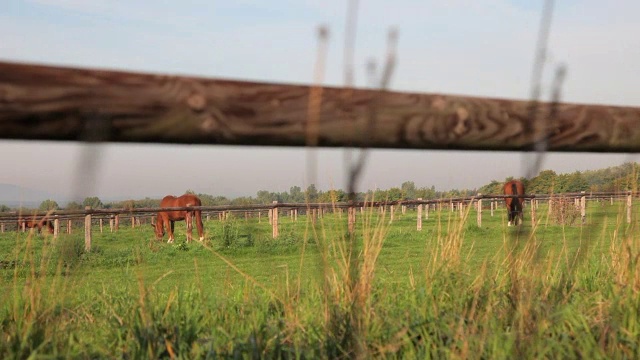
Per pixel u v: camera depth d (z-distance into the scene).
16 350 3.21
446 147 2.21
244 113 1.83
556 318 3.55
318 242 3.99
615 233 5.45
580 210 17.70
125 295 5.36
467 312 3.92
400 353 3.42
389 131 2.06
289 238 15.84
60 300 4.22
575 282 4.72
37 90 1.55
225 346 3.54
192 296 5.02
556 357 3.13
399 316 3.82
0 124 1.53
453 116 2.18
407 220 24.41
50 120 1.58
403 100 2.09
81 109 1.61
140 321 3.87
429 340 3.40
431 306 4.06
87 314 4.46
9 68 1.53
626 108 2.66
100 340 3.80
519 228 3.49
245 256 13.72
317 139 1.94
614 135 2.61
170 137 1.75
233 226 16.94
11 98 1.53
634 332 3.51
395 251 12.41
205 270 10.55
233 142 1.84
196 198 20.66
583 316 3.69
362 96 2.00
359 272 3.83
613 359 3.18
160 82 1.72
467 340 3.14
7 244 15.12
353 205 2.02
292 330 3.60
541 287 4.18
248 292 4.81
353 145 2.01
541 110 2.40
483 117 2.25
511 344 3.05
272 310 4.60
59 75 1.59
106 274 9.56
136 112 1.68
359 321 3.31
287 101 1.89
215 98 1.79
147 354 3.37
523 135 2.35
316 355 3.29
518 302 3.34
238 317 4.30
